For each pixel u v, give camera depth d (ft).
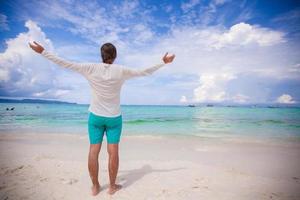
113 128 9.42
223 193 9.52
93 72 8.61
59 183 10.52
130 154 17.20
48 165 13.32
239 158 16.30
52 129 34.94
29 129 34.65
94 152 9.27
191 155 17.07
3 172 11.88
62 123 45.14
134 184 10.59
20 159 14.70
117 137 9.48
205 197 9.09
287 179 11.58
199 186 10.30
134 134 30.96
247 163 14.92
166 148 19.80
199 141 24.17
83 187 10.14
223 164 14.57
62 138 24.90
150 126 43.93
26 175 11.48
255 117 71.46
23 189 9.67
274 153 18.17
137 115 83.56
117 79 8.73
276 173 12.72
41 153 16.90
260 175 12.30
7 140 23.31
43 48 7.97
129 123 51.08
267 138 27.32
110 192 9.41
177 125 46.47
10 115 66.18
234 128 40.50
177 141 23.98
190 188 10.06
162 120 57.93
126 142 23.08
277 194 9.46
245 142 23.88
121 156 16.49
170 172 12.44
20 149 18.44
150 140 24.53
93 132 9.29
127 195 9.30
